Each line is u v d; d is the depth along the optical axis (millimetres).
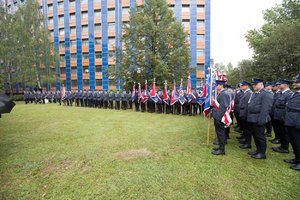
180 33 20344
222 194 2945
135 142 5637
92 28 35438
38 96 22844
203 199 2816
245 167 3904
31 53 27562
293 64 17609
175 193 2969
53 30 37688
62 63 37375
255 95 4531
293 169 3811
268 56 18828
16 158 4484
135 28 20531
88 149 5062
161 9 20281
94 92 17109
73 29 36750
